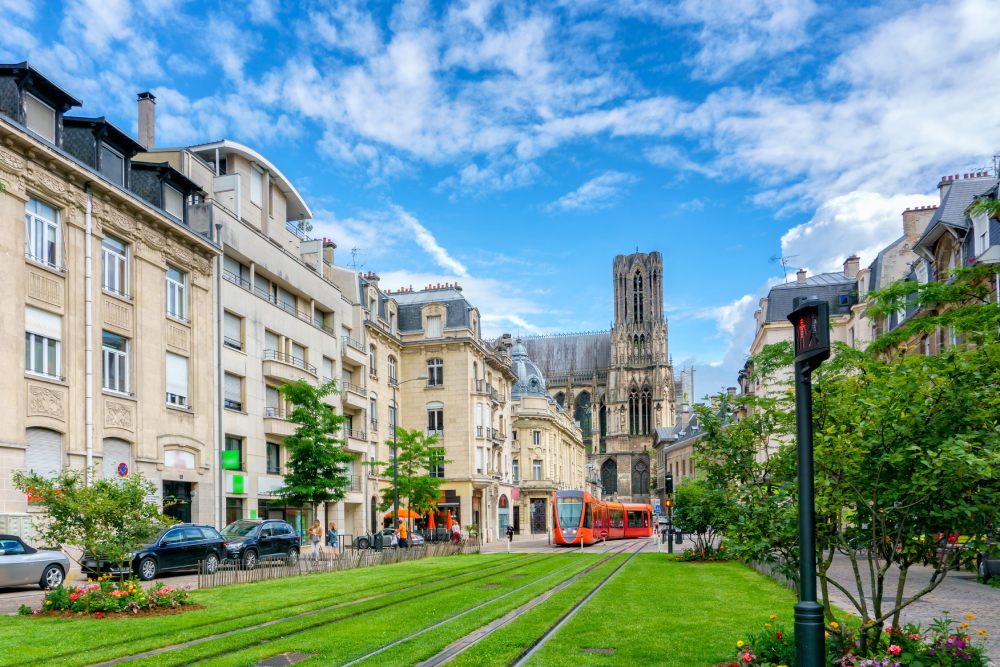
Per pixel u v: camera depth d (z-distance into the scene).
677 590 20.17
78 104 29.06
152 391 32.41
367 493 53.66
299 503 36.53
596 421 154.75
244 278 41.09
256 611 16.41
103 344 29.92
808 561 8.30
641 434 150.38
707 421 17.44
